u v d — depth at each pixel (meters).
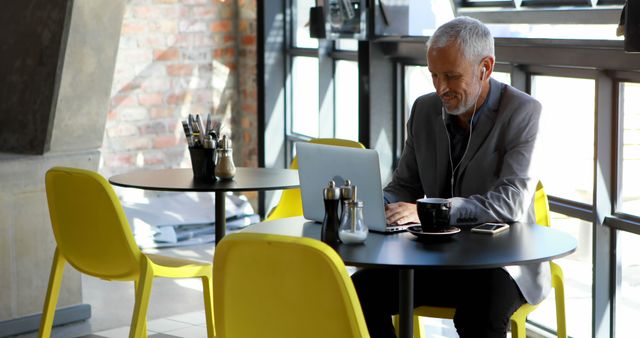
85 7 4.40
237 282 2.20
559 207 3.99
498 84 3.02
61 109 4.47
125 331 4.47
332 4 5.13
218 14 6.96
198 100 6.98
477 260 2.31
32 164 4.46
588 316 3.93
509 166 2.89
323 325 2.11
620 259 3.69
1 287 4.41
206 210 6.70
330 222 2.56
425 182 3.14
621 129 3.62
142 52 6.73
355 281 2.95
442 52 2.83
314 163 2.81
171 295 5.07
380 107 5.12
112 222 3.39
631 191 3.59
